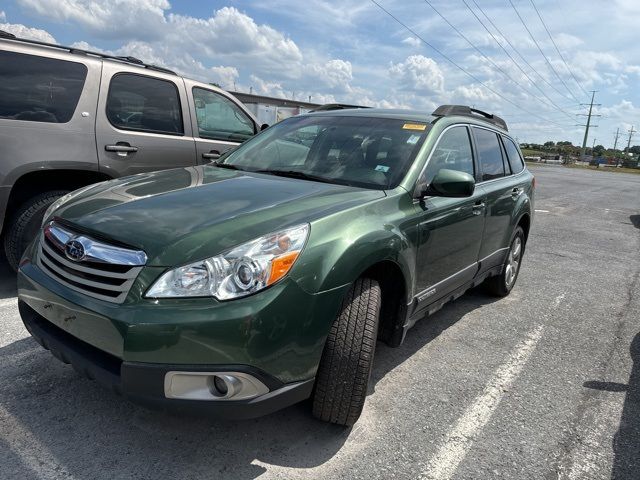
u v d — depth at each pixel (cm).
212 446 258
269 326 218
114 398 293
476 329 444
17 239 433
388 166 334
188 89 543
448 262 366
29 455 242
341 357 252
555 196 1811
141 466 240
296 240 236
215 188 300
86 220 253
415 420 294
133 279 222
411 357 379
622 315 507
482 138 450
